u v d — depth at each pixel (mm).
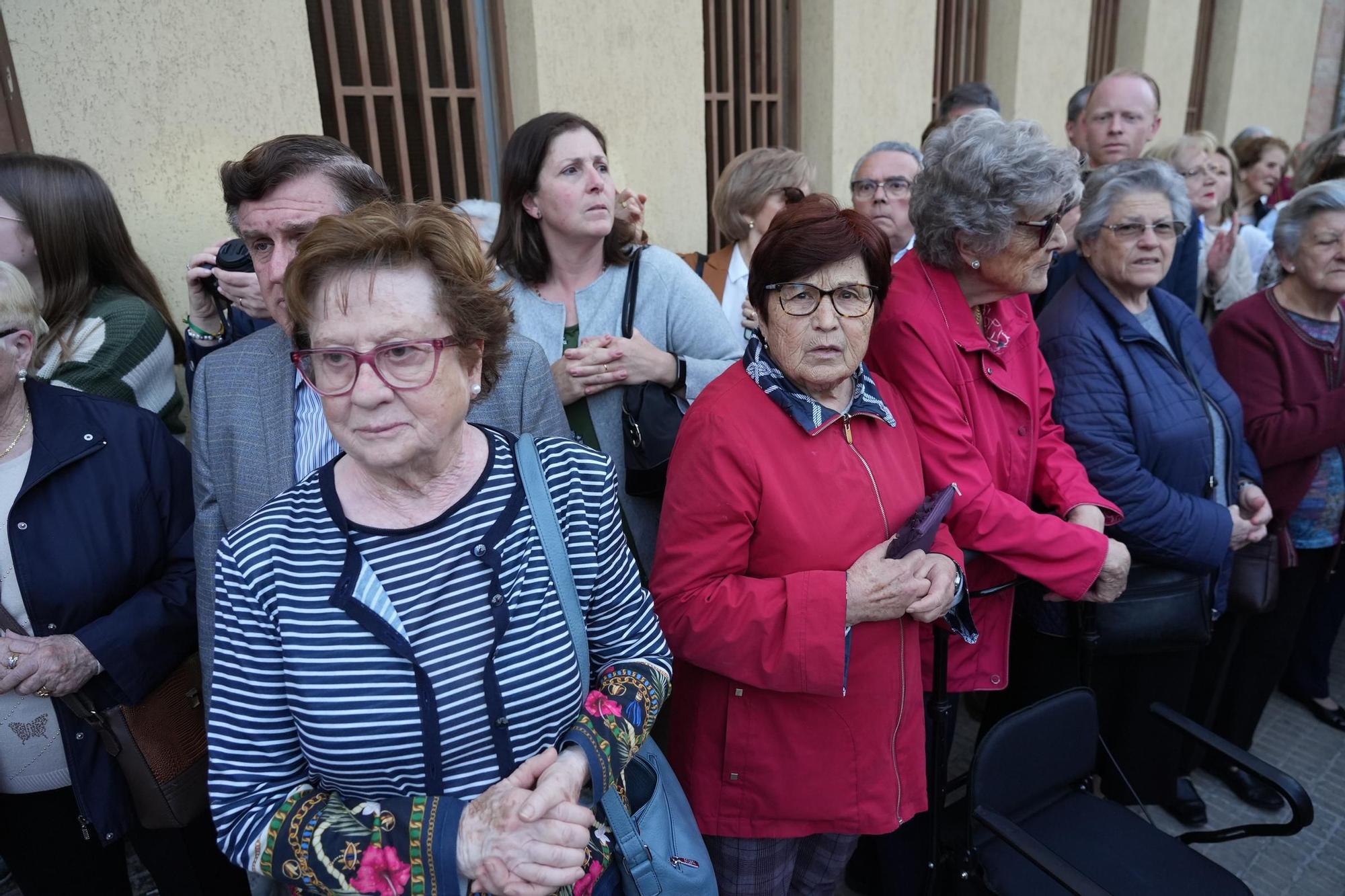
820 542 1454
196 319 1899
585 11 3348
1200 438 2027
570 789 990
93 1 2271
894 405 1650
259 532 1012
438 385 974
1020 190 1559
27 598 1430
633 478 1829
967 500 1659
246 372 1415
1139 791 2322
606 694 1126
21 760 1514
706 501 1427
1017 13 5309
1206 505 1983
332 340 948
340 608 984
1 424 1438
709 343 2059
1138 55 6320
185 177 2506
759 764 1512
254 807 1010
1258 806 2521
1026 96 5512
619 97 3537
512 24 3305
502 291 1079
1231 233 3373
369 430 956
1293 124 8227
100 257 1896
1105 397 1994
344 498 1035
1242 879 2260
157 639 1512
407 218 974
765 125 4383
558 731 1089
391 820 958
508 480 1091
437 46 3236
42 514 1444
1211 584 2215
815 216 1392
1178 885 1628
